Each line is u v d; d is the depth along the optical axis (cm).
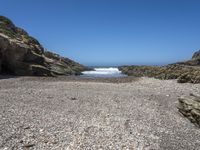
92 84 3812
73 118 1758
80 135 1409
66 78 5153
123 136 1452
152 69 7438
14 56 5125
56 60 8012
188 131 1678
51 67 6631
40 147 1212
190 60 9694
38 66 5478
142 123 1766
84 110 2033
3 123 1527
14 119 1628
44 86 3356
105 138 1392
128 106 2262
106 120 1772
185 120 1942
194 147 1394
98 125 1628
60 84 3641
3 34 5797
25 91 2814
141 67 8806
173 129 1691
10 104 2088
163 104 2436
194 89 3503
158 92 3177
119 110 2098
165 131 1631
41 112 1872
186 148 1370
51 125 1552
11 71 5172
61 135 1388
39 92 2784
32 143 1248
